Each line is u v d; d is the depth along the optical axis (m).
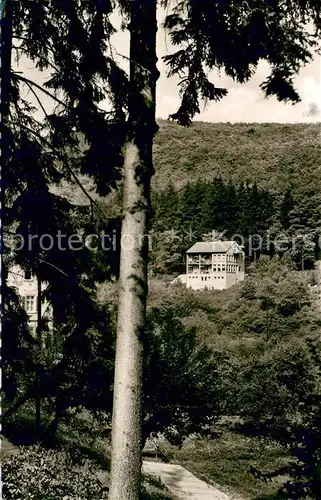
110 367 12.65
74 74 9.16
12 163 9.31
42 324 12.23
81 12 8.38
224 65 7.92
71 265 10.68
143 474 15.84
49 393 12.46
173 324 14.90
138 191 7.13
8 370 9.75
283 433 6.82
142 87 7.18
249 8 6.85
